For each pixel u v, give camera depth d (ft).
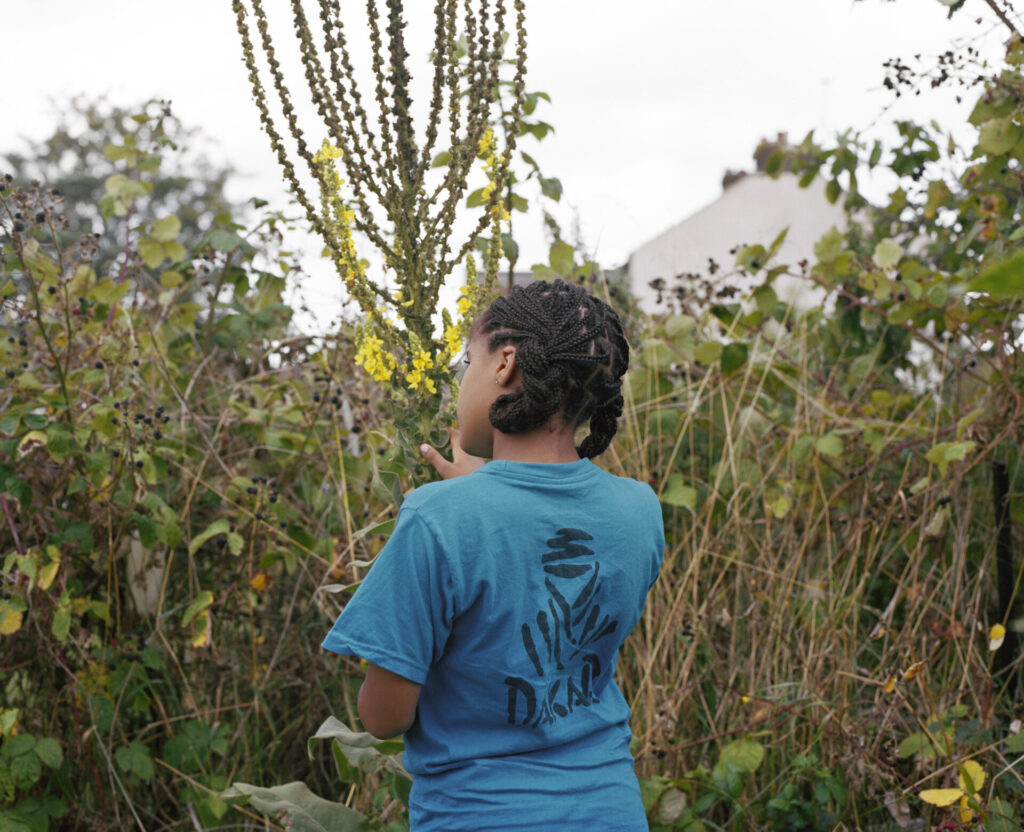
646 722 7.27
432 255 4.80
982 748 6.88
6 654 7.35
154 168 9.55
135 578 7.86
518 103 4.91
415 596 3.56
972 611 7.74
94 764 7.24
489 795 3.58
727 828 7.15
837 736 7.15
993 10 7.52
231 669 7.91
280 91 4.48
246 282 9.75
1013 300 8.51
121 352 8.16
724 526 8.48
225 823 7.29
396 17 4.46
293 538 8.08
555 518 3.76
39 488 7.73
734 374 9.35
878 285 9.47
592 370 3.87
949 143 10.59
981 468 8.90
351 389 8.65
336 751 5.60
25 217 7.63
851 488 8.95
